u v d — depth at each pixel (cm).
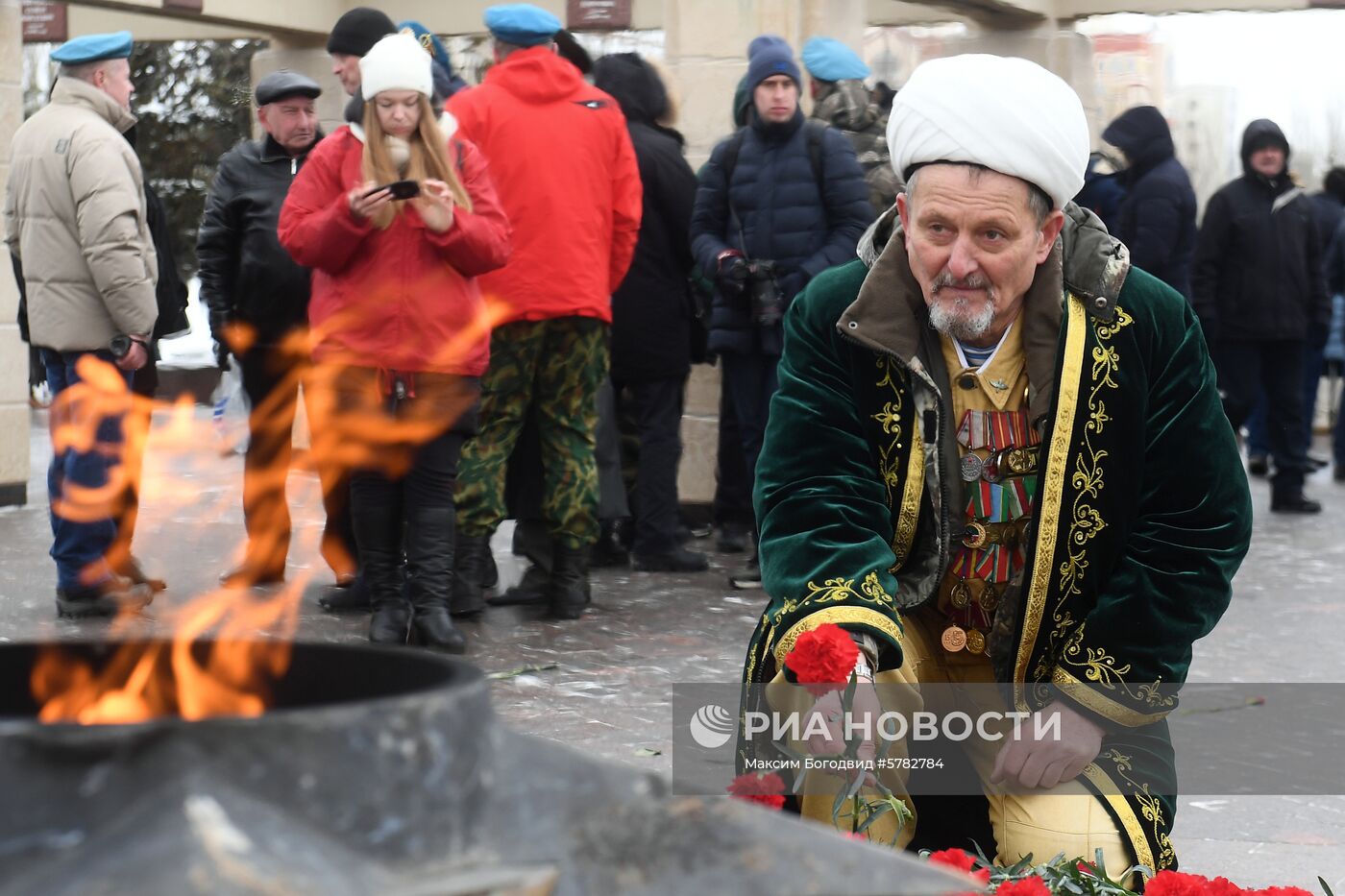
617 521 679
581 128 550
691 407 802
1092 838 234
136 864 85
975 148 220
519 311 540
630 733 407
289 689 128
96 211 544
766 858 104
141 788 89
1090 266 236
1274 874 327
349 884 89
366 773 94
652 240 638
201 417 1359
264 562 619
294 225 486
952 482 238
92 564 558
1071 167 223
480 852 102
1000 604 242
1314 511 910
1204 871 329
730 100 803
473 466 552
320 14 1214
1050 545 235
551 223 539
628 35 1247
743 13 798
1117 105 1878
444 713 99
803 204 620
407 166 478
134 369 561
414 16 1289
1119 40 1864
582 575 559
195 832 86
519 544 660
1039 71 225
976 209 221
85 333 552
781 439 241
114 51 562
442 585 504
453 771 100
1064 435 234
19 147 558
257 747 91
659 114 655
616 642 519
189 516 814
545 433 557
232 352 607
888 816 244
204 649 127
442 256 489
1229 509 238
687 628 544
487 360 500
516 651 505
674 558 657
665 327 643
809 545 233
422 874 96
